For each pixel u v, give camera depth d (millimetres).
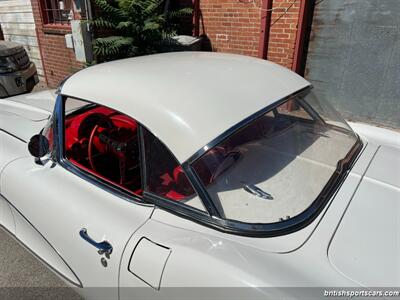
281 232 1243
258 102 1549
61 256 1721
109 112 2168
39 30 6531
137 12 5250
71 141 2031
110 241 1414
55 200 1684
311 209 1340
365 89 4809
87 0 4988
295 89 1794
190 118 1369
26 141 2230
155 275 1264
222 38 5965
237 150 1437
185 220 1349
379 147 1904
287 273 1086
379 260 1131
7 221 2148
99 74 1774
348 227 1270
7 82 5957
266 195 1384
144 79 1598
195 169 1323
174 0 6328
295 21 4898
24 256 2436
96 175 1729
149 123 1417
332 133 1877
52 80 6875
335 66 4957
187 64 1825
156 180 1437
